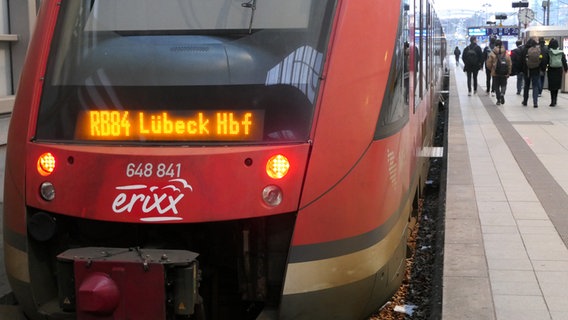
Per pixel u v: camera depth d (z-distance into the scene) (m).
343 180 3.64
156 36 3.93
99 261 3.40
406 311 5.11
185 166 3.49
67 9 4.10
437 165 11.73
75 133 3.85
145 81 3.83
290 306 3.58
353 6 3.84
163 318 3.36
